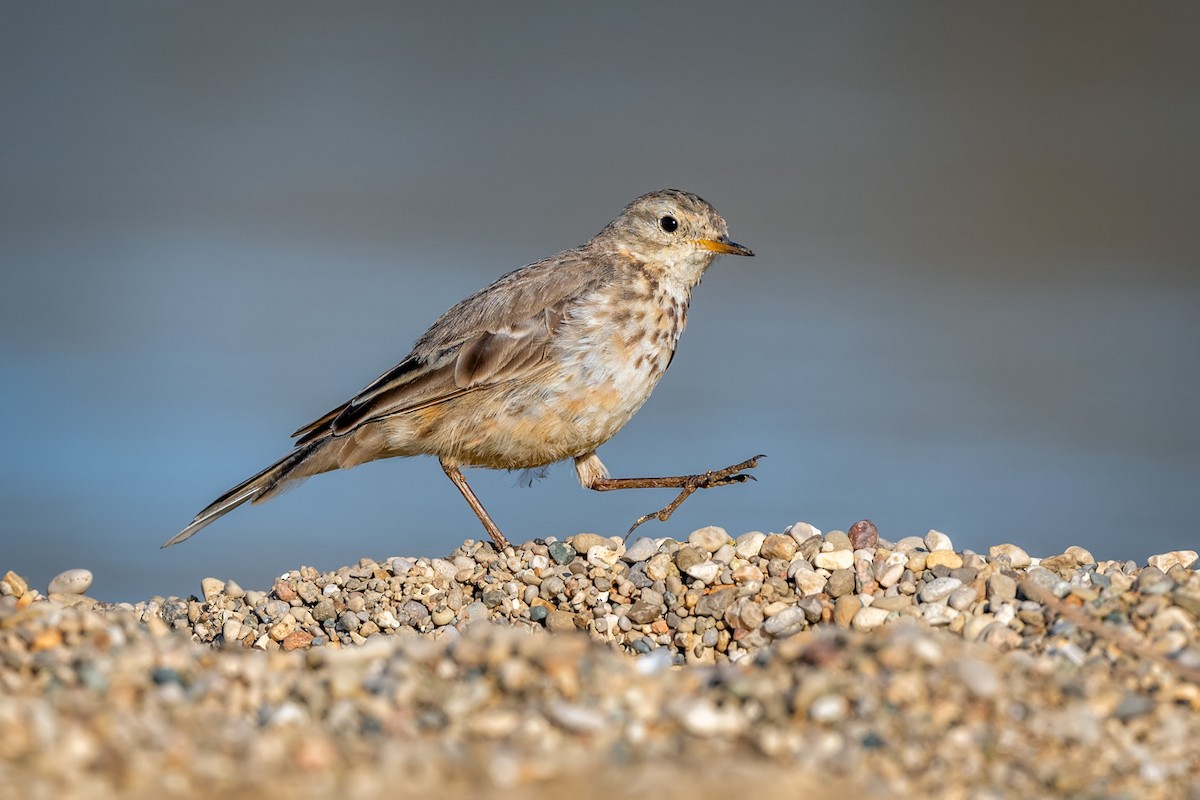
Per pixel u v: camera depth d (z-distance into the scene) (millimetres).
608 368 17094
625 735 9047
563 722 9070
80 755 8141
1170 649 11508
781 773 8461
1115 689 10516
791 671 9938
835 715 9320
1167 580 12961
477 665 9945
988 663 10414
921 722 9336
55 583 15641
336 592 15875
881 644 10117
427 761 8391
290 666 10250
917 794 8609
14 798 7609
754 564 15164
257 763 8305
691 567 15062
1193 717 10273
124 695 9281
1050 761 9125
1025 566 14758
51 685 9625
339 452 17391
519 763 8438
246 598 16109
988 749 9148
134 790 7832
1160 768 9258
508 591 15680
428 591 15781
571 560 16062
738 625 14391
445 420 17234
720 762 8625
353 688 9688
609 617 15055
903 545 15258
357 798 7875
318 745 8484
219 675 9820
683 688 9797
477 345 17094
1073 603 12828
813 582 14578
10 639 10523
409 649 10273
